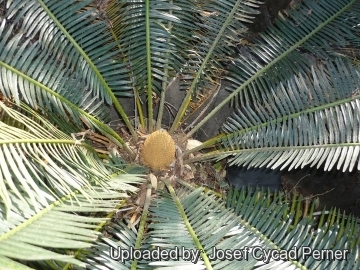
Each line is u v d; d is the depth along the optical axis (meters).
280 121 1.97
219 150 2.17
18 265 0.85
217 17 2.07
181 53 2.13
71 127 1.95
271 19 2.34
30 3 1.74
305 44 2.06
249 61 2.20
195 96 2.26
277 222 1.60
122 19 1.96
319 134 1.87
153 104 2.35
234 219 1.59
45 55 1.77
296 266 1.46
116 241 1.58
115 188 1.62
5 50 1.66
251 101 2.32
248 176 2.31
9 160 1.27
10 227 1.12
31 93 1.70
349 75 1.89
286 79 2.05
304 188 2.43
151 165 2.07
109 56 1.97
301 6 2.12
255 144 2.02
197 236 1.51
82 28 1.87
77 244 1.12
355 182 2.32
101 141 2.17
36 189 1.23
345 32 2.09
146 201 1.91
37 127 1.55
